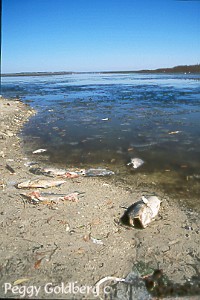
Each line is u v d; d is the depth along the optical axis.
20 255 1.32
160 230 1.53
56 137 3.68
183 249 1.38
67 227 1.54
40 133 3.93
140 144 3.23
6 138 3.52
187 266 1.28
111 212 1.70
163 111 5.41
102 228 1.54
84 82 17.88
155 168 2.47
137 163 2.56
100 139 3.51
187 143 3.21
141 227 1.55
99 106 6.43
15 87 14.19
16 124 4.47
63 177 2.25
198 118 4.62
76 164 2.63
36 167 2.52
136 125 4.25
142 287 1.17
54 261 1.29
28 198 1.84
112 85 13.67
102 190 2.01
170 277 1.22
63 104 6.98
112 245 1.41
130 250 1.38
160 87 11.15
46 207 1.74
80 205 1.77
